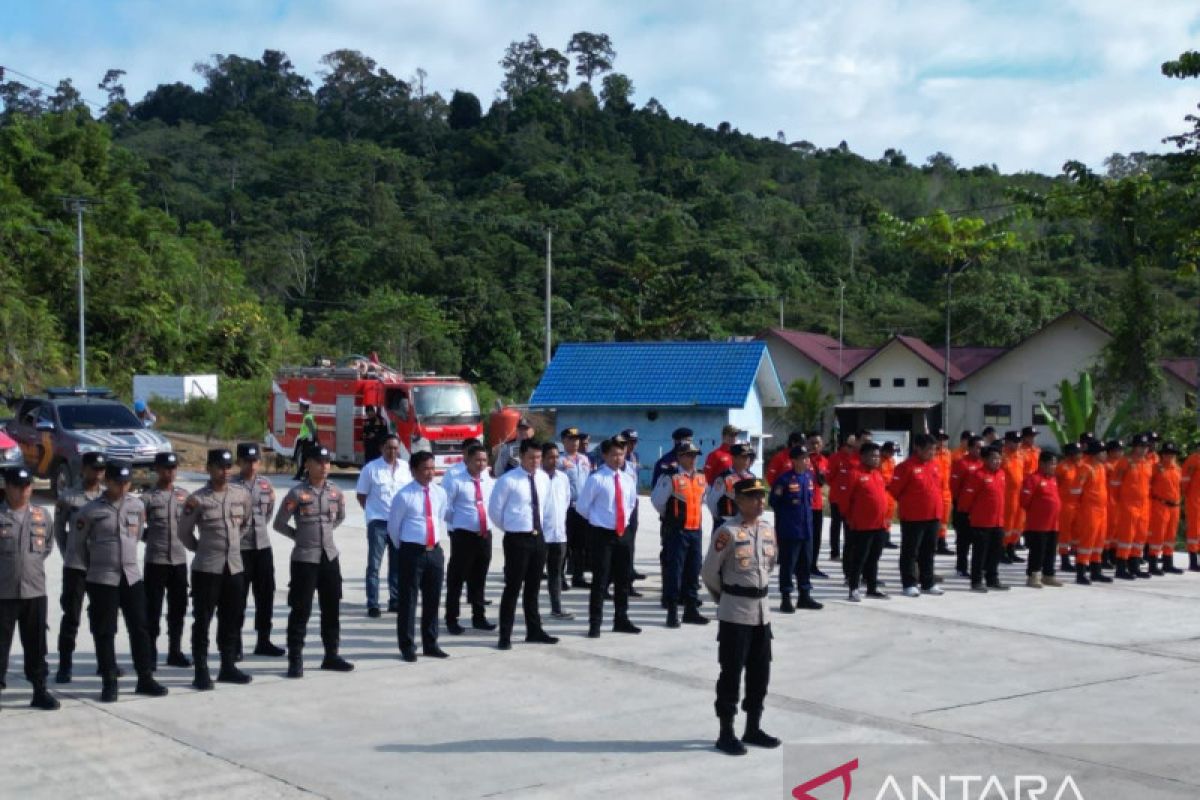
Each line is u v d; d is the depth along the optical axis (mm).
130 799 7477
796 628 13281
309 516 11000
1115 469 17406
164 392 53312
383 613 13945
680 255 74062
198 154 123938
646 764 8258
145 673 10156
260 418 45812
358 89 159250
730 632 8570
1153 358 34062
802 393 47031
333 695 10203
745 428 32344
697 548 13469
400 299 66188
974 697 10203
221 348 65188
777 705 9883
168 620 11312
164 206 97375
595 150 125250
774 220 89000
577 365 33500
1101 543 16781
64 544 10586
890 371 49781
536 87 138625
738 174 113875
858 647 12266
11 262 60250
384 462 13891
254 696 10148
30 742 8734
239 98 167000
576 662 11500
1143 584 16953
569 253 78500
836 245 81875
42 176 67500
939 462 19281
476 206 94062
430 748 8617
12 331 53844
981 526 15836
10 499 9594
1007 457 18328
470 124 144500
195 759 8336
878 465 15031
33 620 9602
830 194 111250
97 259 62406
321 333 67938
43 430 24469
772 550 8789
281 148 131250
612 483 12750
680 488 13273
